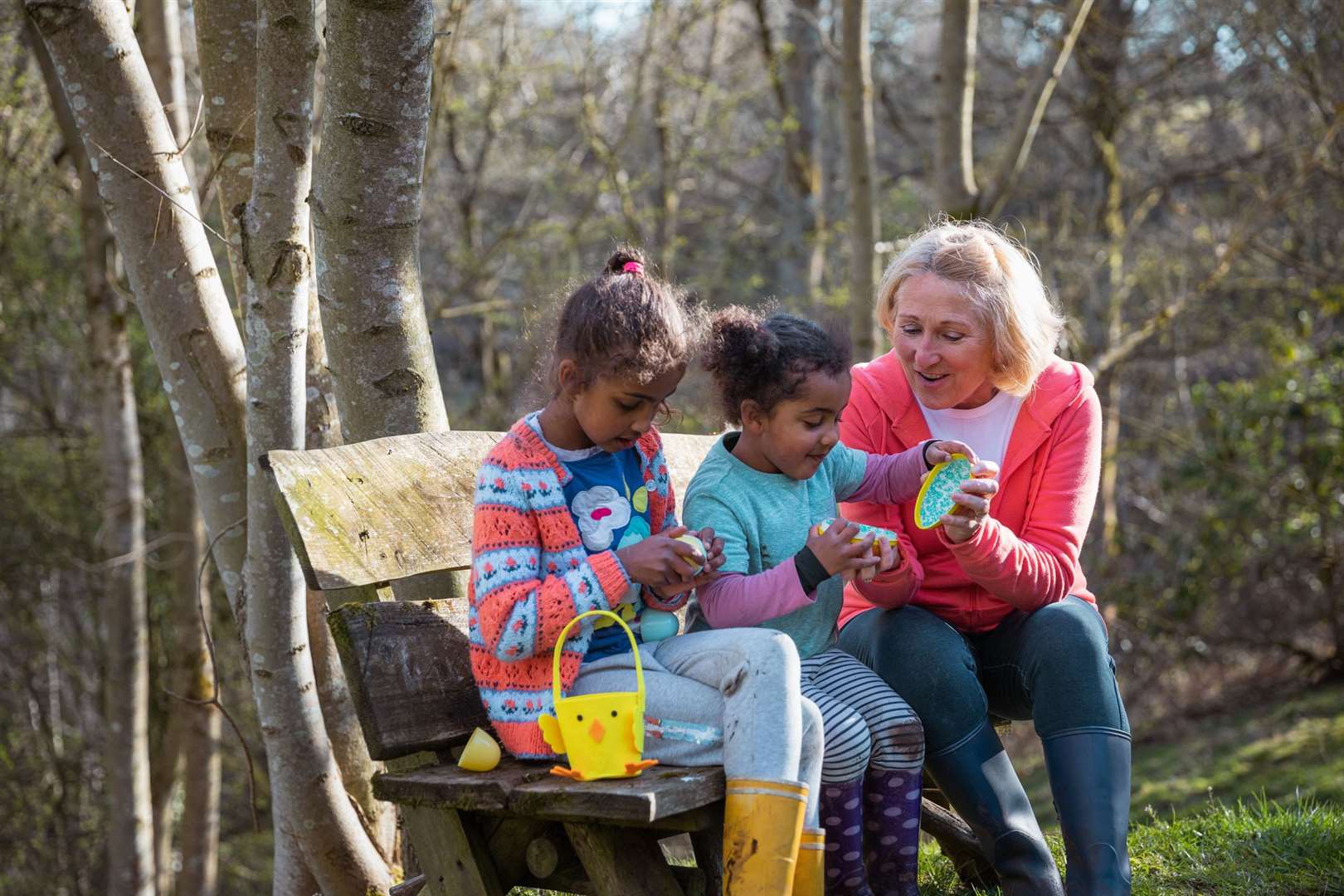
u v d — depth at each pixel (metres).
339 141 2.76
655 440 2.38
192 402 3.24
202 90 3.48
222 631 10.27
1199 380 10.80
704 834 2.17
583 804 1.89
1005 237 2.84
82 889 10.03
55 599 10.63
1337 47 9.05
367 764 3.45
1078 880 2.29
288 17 2.80
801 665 2.44
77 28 2.95
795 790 1.97
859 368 2.87
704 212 11.70
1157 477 11.00
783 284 12.05
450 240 11.00
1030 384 2.64
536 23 10.34
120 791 7.61
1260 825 3.33
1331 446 9.14
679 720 2.09
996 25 12.19
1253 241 9.46
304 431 3.25
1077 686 2.41
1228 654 10.01
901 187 11.36
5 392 10.70
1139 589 9.84
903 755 2.32
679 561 2.07
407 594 2.91
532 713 2.12
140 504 7.75
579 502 2.20
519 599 2.05
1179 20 10.24
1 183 8.41
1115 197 10.25
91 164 3.10
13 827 9.87
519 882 2.22
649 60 10.45
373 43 2.67
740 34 11.75
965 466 2.48
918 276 2.62
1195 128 12.00
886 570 2.33
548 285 10.26
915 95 13.05
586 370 2.09
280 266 2.90
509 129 10.76
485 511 2.13
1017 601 2.51
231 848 10.72
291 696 3.10
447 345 13.32
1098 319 10.43
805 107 11.80
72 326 9.50
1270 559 9.55
